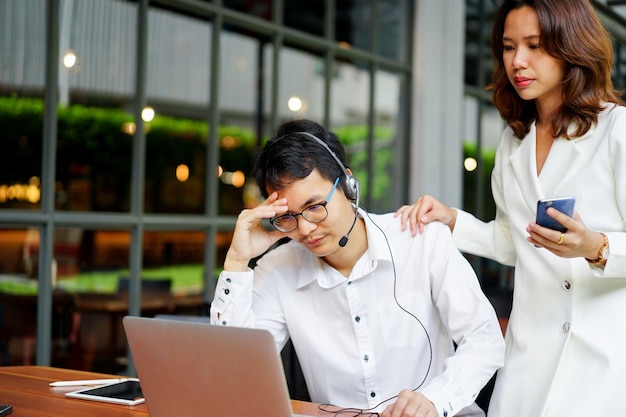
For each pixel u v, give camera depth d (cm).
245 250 202
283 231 191
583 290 188
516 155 202
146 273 497
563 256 172
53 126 441
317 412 180
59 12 448
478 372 183
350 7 670
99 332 466
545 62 187
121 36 496
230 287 202
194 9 536
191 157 546
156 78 529
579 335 186
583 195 187
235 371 148
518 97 204
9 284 427
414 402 167
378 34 702
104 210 478
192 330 152
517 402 194
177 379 157
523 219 199
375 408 201
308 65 640
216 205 556
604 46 186
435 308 206
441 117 748
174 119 539
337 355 204
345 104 672
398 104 732
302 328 208
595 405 182
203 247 543
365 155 693
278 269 214
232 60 581
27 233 433
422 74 733
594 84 187
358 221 202
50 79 439
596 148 187
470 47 800
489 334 191
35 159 441
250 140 604
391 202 725
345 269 204
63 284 445
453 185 759
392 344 202
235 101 588
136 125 501
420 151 730
